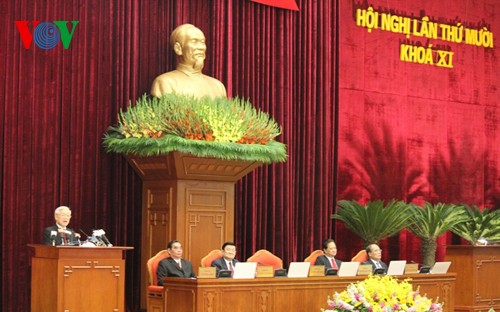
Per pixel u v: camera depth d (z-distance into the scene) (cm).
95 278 890
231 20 1202
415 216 1284
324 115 1280
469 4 1456
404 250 1373
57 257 870
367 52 1353
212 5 1190
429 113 1402
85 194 1087
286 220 1238
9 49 1051
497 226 1288
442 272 1111
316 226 1272
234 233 1189
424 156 1393
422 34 1407
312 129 1271
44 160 1065
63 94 1080
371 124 1349
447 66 1425
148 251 1077
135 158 1066
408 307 762
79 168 1084
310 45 1273
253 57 1217
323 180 1277
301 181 1260
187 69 1115
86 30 1098
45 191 1064
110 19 1112
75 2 1095
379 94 1359
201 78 1121
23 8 1061
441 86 1417
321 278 984
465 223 1315
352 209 1262
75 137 1084
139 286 1109
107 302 896
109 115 1104
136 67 1123
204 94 1105
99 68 1102
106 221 1097
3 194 1039
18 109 1052
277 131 1110
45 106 1069
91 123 1092
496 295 1239
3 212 1038
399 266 1064
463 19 1448
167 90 1089
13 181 1045
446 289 1105
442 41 1425
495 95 1471
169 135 1010
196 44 1111
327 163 1281
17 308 1041
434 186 1399
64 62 1083
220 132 1022
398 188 1367
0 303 1032
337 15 1302
